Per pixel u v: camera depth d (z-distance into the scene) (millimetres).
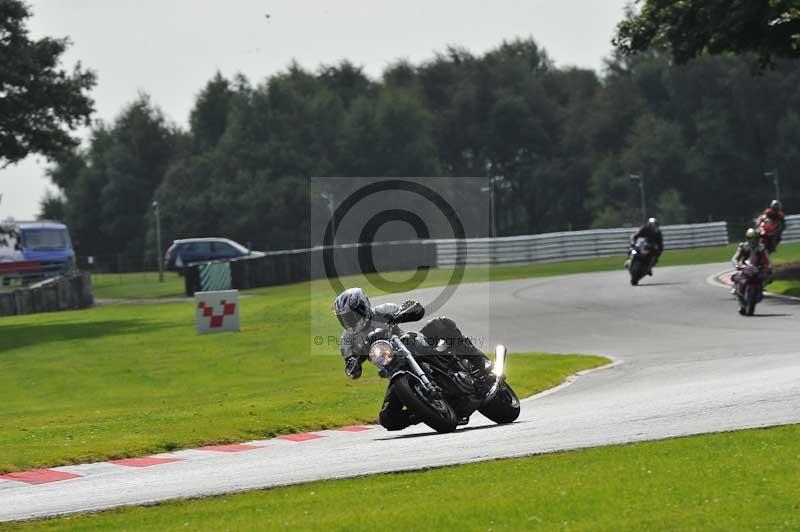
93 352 85438
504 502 24469
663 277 121938
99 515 27594
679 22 112812
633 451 30250
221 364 74625
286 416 47062
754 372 49531
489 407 39688
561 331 82062
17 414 59281
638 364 60938
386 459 33094
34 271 197875
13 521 27547
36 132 141125
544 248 177625
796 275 108688
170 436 42562
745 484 24875
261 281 161000
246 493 29000
